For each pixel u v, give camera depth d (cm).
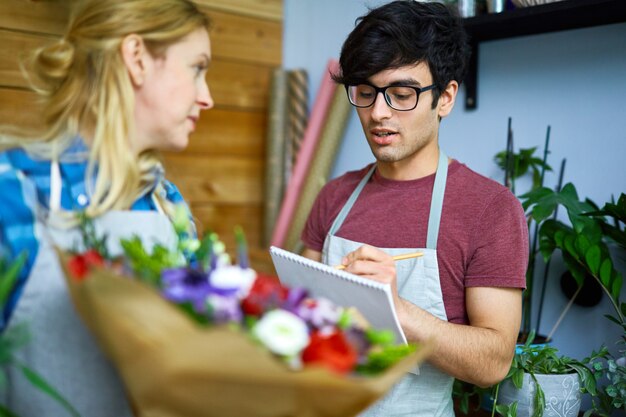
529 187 202
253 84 283
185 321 65
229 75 276
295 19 282
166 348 67
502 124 206
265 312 75
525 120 201
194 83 103
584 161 189
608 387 163
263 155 289
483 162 212
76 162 100
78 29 99
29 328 92
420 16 146
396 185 161
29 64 108
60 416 94
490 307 144
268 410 73
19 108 219
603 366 182
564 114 192
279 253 133
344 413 74
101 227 98
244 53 279
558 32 192
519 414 163
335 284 122
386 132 150
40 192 97
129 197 102
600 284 173
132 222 100
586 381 163
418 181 158
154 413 76
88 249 90
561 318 189
